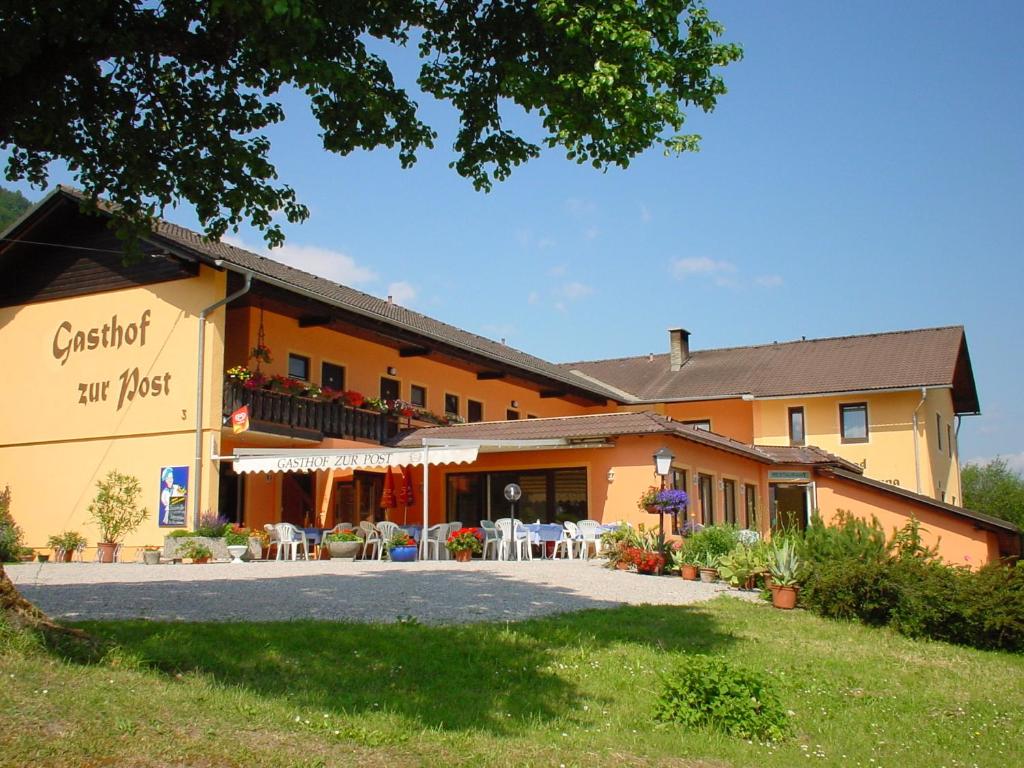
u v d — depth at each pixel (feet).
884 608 47.78
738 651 37.45
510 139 37.45
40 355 83.25
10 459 83.30
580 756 22.61
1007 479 196.34
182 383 74.90
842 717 30.63
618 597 49.29
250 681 25.58
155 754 18.88
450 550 69.72
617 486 81.05
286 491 87.40
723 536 61.52
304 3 29.43
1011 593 45.62
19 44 30.14
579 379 135.44
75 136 36.60
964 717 31.91
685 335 147.13
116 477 74.59
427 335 92.63
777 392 123.65
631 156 35.01
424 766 20.39
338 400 86.79
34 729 19.04
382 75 35.91
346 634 32.24
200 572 55.52
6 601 25.38
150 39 33.96
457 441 79.05
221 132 37.60
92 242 81.66
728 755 24.85
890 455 118.32
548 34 33.65
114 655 25.44
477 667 30.19
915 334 131.44
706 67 34.09
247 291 74.74
